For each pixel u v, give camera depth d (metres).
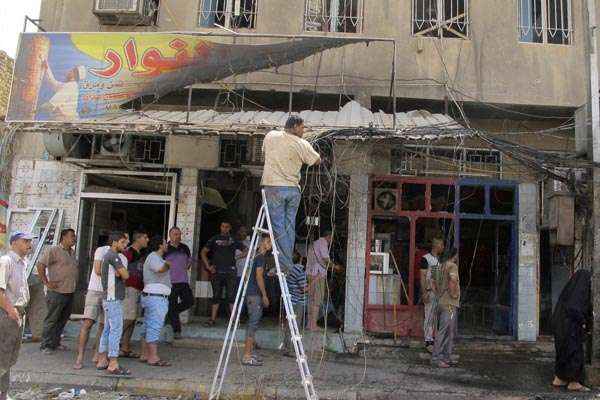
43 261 8.31
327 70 10.09
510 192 10.38
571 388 7.25
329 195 9.62
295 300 8.88
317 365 8.27
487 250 11.25
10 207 10.33
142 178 10.55
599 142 8.00
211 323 9.77
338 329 9.60
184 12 10.51
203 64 9.00
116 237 7.36
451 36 10.37
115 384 7.00
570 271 9.86
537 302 9.66
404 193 10.48
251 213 11.61
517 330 9.60
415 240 10.17
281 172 6.16
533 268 9.76
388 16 10.28
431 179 9.96
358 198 9.66
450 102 10.08
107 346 7.46
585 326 7.78
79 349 7.52
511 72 10.05
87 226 10.57
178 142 10.33
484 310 11.04
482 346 9.16
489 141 8.20
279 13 10.41
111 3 10.14
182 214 10.26
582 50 10.15
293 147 6.20
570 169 9.02
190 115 9.15
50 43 9.06
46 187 10.41
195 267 10.38
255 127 8.16
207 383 7.00
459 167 9.80
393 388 7.13
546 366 8.54
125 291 7.71
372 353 8.96
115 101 8.99
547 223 9.66
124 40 9.04
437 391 7.05
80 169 10.41
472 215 9.92
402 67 10.08
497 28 10.23
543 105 9.96
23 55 9.02
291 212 6.18
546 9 10.44
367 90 10.01
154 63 9.01
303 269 9.34
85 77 9.01
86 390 6.91
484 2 10.34
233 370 7.76
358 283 9.49
